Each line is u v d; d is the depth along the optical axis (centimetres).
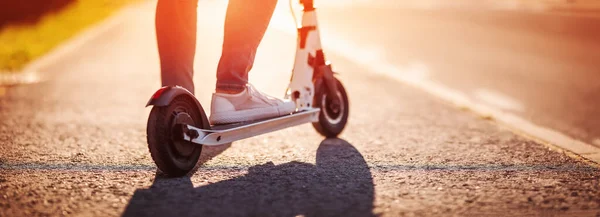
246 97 337
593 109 764
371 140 437
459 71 1113
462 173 333
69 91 742
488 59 1281
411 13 2862
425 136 454
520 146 414
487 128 490
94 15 2742
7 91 749
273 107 359
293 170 340
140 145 424
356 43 1620
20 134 471
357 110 589
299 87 400
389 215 257
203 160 367
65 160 372
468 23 2188
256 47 335
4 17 2077
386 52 1420
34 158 380
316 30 414
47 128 498
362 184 308
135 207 270
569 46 1473
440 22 2289
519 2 2972
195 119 319
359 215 257
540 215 259
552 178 321
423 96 686
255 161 365
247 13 324
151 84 800
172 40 329
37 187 305
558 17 2189
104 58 1152
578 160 368
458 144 422
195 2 333
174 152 311
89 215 260
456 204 273
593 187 303
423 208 267
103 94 713
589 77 1032
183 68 333
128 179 320
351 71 925
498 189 299
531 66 1172
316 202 276
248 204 273
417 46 1549
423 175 328
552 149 402
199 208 267
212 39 1491
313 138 443
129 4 3353
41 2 2233
